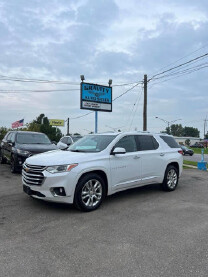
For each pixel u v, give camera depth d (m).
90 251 3.64
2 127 35.44
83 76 15.26
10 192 7.02
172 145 8.00
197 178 10.15
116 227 4.55
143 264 3.30
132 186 6.51
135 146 6.73
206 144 92.25
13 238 4.05
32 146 10.27
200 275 3.06
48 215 5.14
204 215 5.27
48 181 5.14
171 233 4.30
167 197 6.79
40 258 3.43
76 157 5.50
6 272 3.08
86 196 5.43
